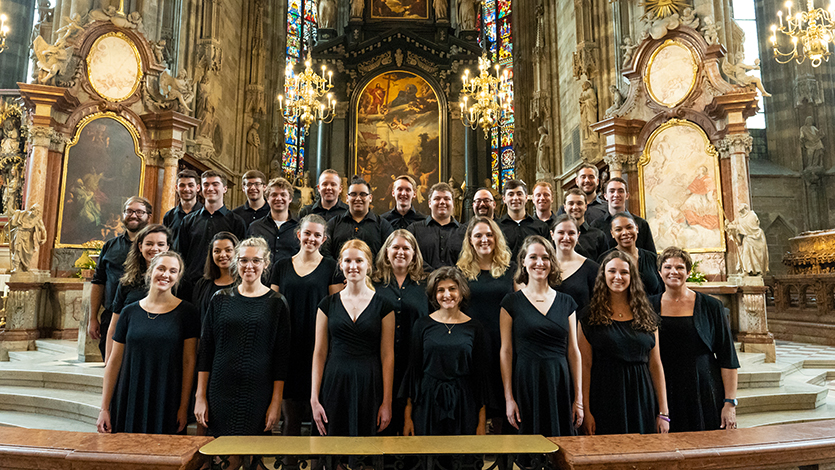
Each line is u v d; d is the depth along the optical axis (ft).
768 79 53.21
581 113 40.16
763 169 51.31
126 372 11.03
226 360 10.76
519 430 10.78
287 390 12.75
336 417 10.66
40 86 27.89
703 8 32.07
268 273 14.61
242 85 53.72
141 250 13.20
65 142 29.27
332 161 64.90
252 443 7.37
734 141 27.17
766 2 53.26
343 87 66.44
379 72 67.41
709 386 11.45
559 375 10.71
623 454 7.03
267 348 10.99
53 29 34.37
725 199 27.63
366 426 10.73
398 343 12.17
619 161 30.22
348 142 66.28
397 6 69.46
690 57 29.04
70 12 33.42
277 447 7.18
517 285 12.39
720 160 27.99
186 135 40.19
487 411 11.93
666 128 29.45
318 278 12.83
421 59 67.77
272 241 15.16
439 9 68.13
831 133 50.14
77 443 7.30
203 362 11.04
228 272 12.89
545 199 16.21
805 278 38.50
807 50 32.01
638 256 14.02
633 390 10.75
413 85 67.87
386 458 7.70
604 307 11.21
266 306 11.10
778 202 50.65
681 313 11.83
